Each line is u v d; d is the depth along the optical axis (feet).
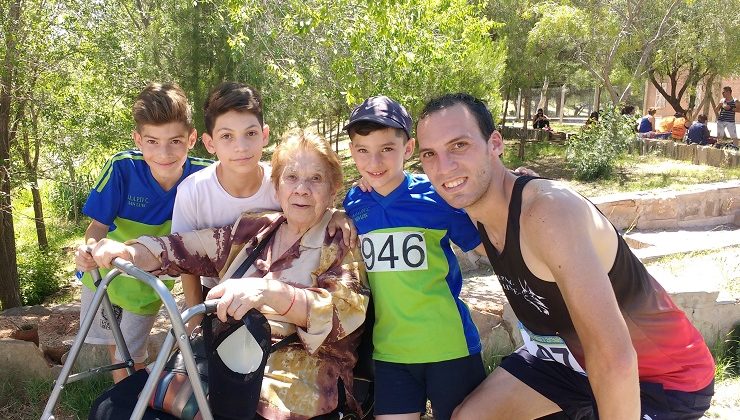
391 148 9.48
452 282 9.80
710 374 8.80
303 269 9.22
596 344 6.74
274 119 42.19
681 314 8.59
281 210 10.58
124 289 11.44
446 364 9.50
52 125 33.83
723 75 69.46
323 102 45.39
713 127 84.74
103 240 9.14
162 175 11.23
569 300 6.92
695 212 29.32
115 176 11.34
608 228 7.62
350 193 10.15
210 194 10.50
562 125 124.36
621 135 52.60
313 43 34.32
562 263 6.95
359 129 9.45
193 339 8.81
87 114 35.40
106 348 13.46
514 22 64.49
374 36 30.48
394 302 9.41
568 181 52.01
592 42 59.82
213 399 7.68
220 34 37.06
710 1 62.90
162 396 8.06
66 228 51.93
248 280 8.09
